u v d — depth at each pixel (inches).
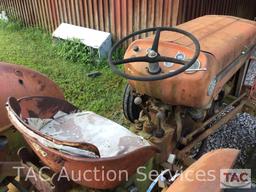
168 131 93.4
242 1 257.1
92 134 84.7
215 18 119.0
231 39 99.2
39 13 271.6
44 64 208.4
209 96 86.7
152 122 94.5
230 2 234.5
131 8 199.5
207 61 82.4
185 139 97.7
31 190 93.7
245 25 112.6
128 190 80.8
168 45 87.3
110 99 162.7
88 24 232.7
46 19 268.2
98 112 151.8
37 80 98.9
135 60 82.6
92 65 205.3
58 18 255.6
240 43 101.1
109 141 82.2
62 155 66.0
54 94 101.4
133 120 115.1
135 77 78.2
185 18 183.3
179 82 83.5
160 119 91.2
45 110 89.0
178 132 95.5
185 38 92.7
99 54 209.5
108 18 216.4
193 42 83.9
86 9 227.1
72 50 213.5
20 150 82.4
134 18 201.3
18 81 94.8
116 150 78.7
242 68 120.0
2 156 89.5
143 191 86.8
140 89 93.4
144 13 194.5
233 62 98.5
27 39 261.9
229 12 239.5
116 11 209.0
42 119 87.0
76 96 165.9
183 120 100.0
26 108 85.0
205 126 108.4
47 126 87.1
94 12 223.0
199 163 61.7
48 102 89.8
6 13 307.3
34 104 86.8
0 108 88.5
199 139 103.5
